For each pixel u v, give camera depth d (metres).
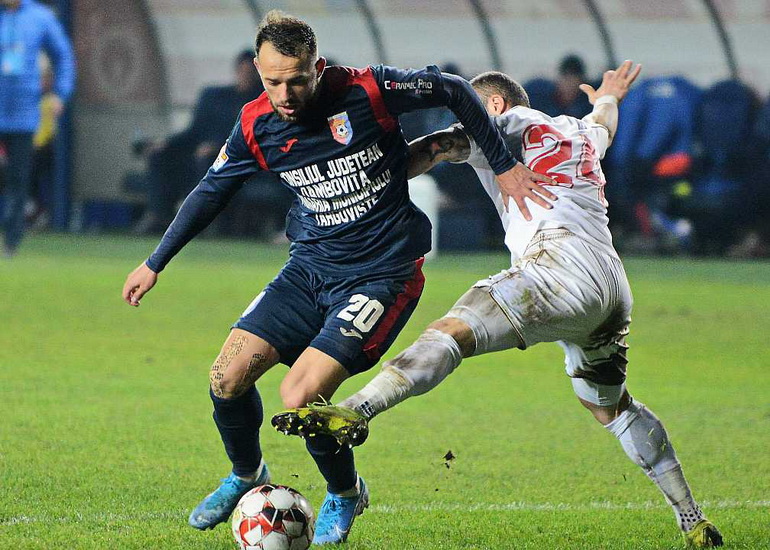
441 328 14.75
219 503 16.52
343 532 16.20
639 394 29.38
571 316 15.37
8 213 57.00
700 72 73.69
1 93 53.81
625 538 16.66
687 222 70.81
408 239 16.27
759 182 69.00
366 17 75.31
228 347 16.02
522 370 33.09
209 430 23.62
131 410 25.33
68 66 54.47
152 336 36.25
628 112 69.38
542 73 75.12
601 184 16.42
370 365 15.95
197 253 65.50
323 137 15.83
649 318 44.25
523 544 16.19
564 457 22.30
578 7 73.25
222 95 70.56
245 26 76.12
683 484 16.64
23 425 23.45
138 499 18.25
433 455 22.22
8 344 33.69
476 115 15.91
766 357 35.78
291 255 16.75
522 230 16.02
